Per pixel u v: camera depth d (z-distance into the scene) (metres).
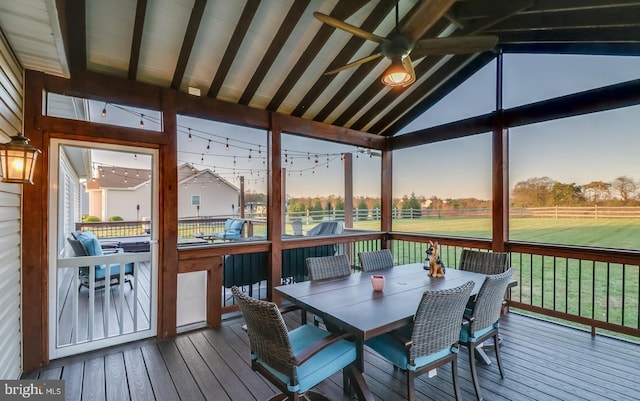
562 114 3.47
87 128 2.92
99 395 2.24
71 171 5.22
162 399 2.20
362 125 5.17
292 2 2.99
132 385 2.37
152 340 3.20
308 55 3.53
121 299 3.13
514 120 3.88
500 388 2.31
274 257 4.24
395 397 2.23
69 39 2.74
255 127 4.18
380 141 5.45
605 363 2.68
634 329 2.98
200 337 3.28
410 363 1.84
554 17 3.04
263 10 3.04
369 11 3.30
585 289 4.93
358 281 2.69
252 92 3.87
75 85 2.92
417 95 4.68
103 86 3.06
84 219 5.22
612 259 3.11
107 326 3.07
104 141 3.01
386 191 5.56
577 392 2.26
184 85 3.60
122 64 3.19
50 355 2.74
